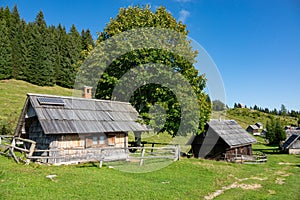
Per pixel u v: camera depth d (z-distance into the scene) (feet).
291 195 35.04
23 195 23.67
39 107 39.37
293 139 128.36
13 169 32.60
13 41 169.58
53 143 38.55
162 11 60.85
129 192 27.81
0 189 24.45
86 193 26.02
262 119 309.83
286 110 435.94
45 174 31.45
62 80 185.26
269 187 38.96
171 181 35.37
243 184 40.04
